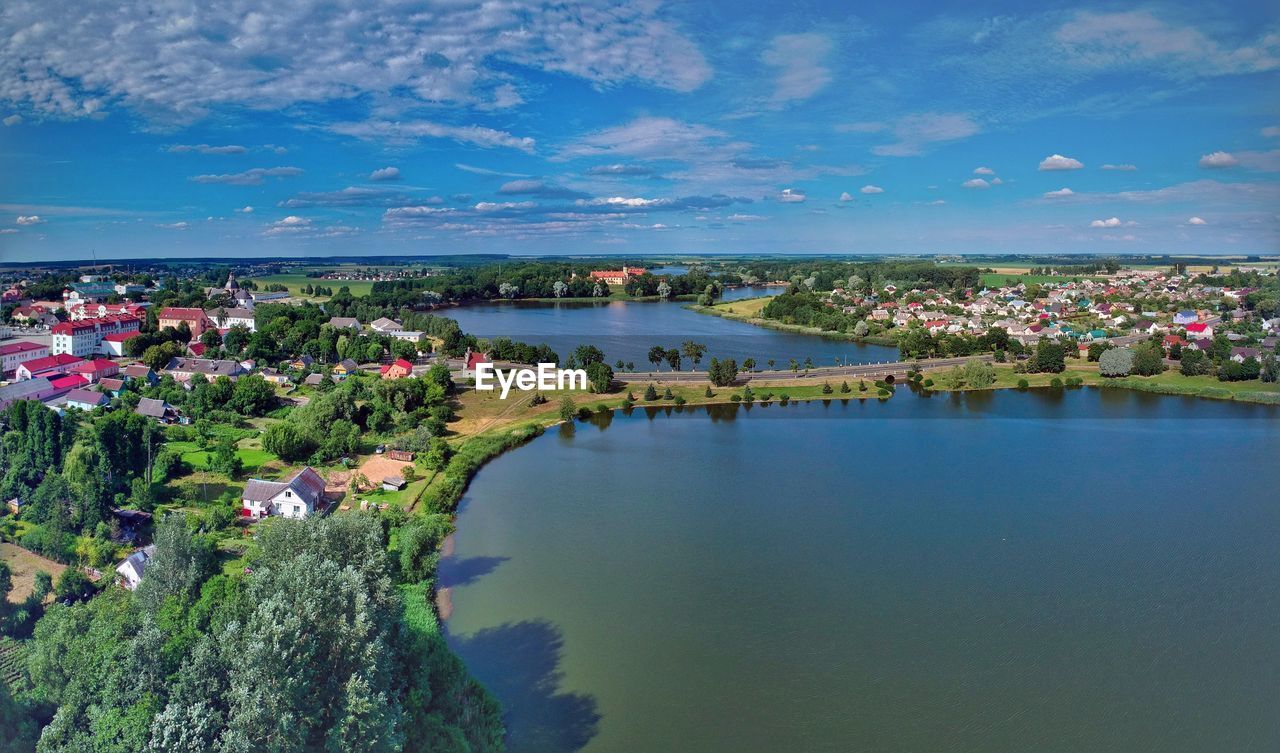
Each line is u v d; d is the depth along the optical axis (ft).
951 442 490.90
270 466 410.31
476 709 195.21
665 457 459.73
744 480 410.93
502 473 426.92
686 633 250.98
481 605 269.44
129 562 262.67
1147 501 373.40
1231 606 267.59
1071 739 199.52
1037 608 266.77
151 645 168.66
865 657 237.04
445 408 545.85
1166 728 204.03
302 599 164.55
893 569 297.74
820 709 211.61
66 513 303.27
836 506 368.07
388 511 326.65
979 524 344.08
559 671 229.66
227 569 272.92
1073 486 396.37
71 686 167.73
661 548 318.65
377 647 163.12
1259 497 377.71
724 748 195.42
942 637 248.32
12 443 350.23
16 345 629.51
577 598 274.36
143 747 148.25
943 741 198.70
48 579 252.62
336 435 434.71
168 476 378.94
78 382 540.93
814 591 279.69
